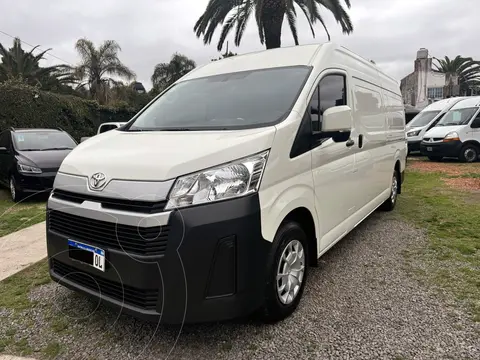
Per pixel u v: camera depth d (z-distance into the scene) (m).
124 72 28.78
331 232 3.58
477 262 3.92
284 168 2.74
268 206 2.55
